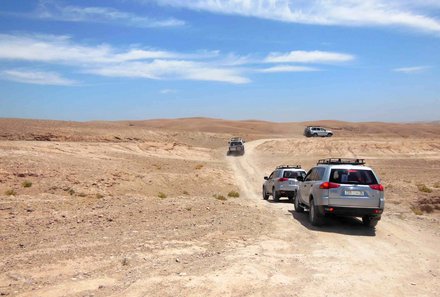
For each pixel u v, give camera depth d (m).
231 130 146.00
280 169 21.36
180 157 53.88
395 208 18.08
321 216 12.15
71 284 6.19
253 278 6.66
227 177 38.75
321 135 86.38
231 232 10.54
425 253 9.06
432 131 153.12
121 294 5.81
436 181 32.66
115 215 12.47
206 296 5.83
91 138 61.44
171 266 7.23
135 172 29.20
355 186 11.72
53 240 9.10
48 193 17.06
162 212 13.32
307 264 7.79
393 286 6.69
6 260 7.44
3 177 18.34
